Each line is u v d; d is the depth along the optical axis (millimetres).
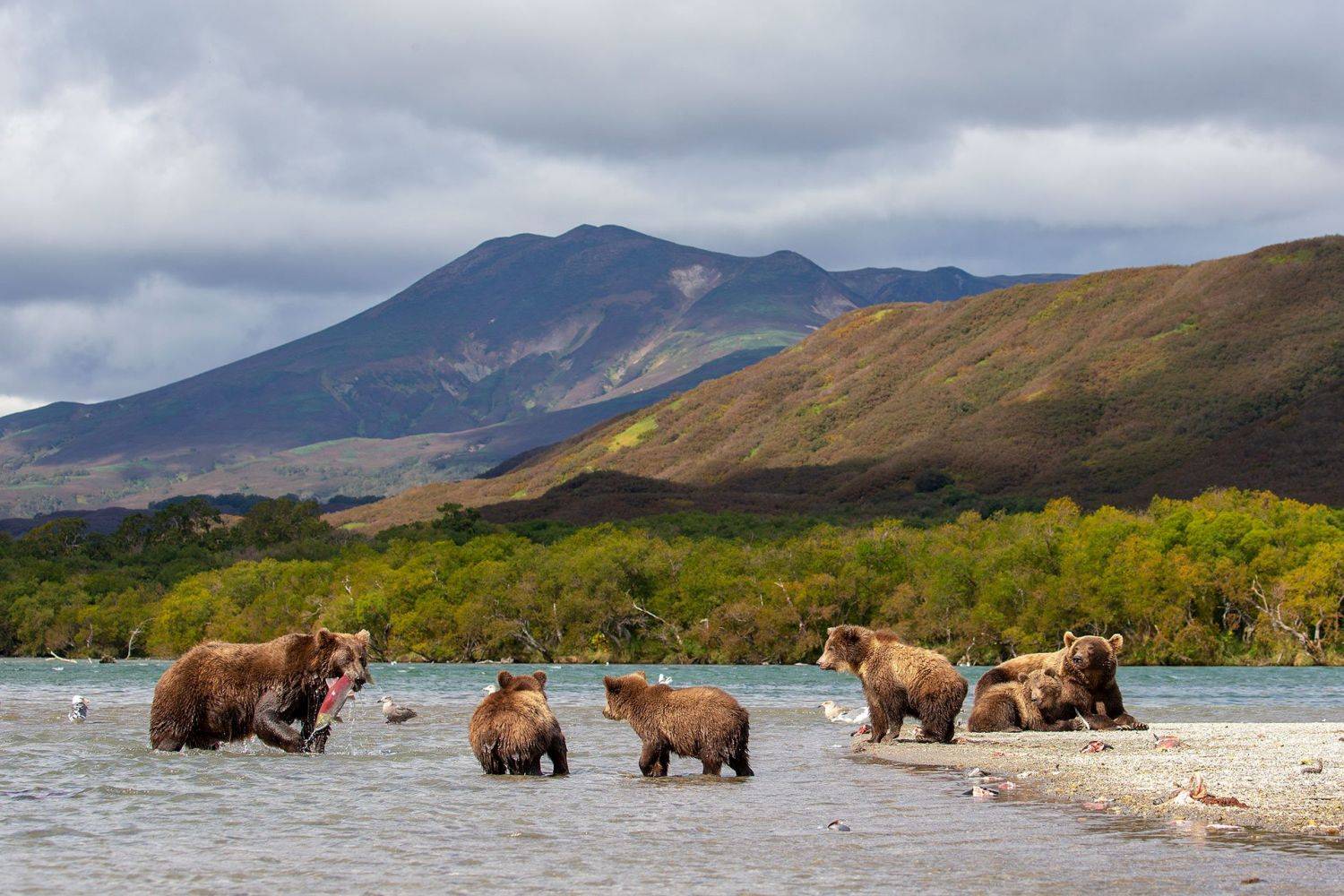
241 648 26219
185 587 147125
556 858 15859
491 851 16297
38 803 20000
